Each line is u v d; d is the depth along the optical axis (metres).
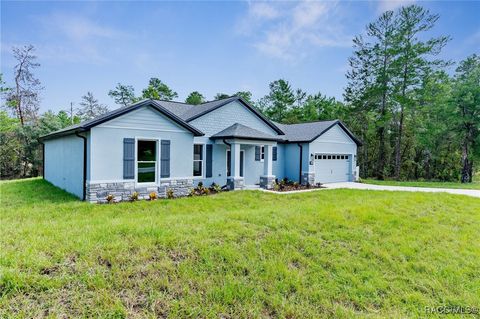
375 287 3.69
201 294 3.13
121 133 9.54
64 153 11.48
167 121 10.59
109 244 3.84
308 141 16.11
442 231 5.89
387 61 23.89
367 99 25.36
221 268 3.65
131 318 2.66
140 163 10.73
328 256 4.31
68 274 3.09
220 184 13.88
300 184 15.98
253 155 15.46
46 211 7.50
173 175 10.81
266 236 4.71
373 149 28.31
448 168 27.83
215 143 13.66
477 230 6.19
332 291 3.51
